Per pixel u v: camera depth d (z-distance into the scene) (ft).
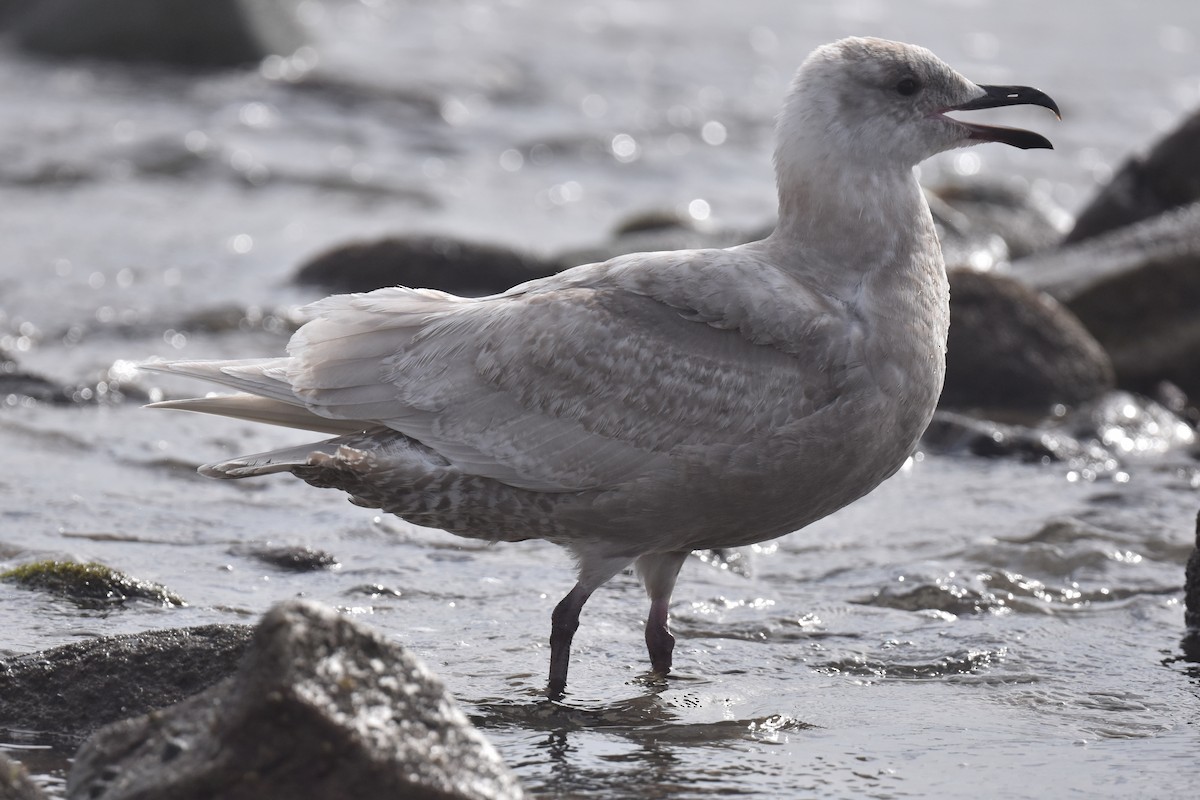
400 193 98.02
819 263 34.53
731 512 33.45
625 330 33.35
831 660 35.86
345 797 23.88
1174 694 33.83
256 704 23.82
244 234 86.28
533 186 103.71
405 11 170.40
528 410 33.35
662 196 102.22
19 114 110.73
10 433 51.83
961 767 29.71
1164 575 42.06
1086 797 28.35
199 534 43.21
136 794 24.11
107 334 66.13
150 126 110.01
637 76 138.62
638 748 30.42
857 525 46.93
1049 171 108.68
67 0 130.93
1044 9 168.66
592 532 33.81
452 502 34.01
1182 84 133.39
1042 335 62.64
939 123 35.60
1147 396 65.31
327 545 42.80
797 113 35.37
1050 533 45.37
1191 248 66.54
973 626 38.09
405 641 36.14
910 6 172.55
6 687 30.53
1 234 83.15
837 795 28.32
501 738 30.81
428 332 34.09
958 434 55.52
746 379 32.94
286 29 135.33
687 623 38.24
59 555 40.06
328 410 33.99
